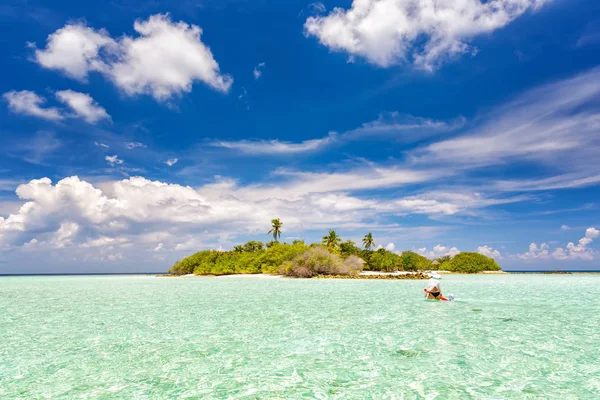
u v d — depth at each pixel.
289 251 63.25
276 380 7.57
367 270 78.31
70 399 6.70
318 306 18.77
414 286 34.47
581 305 18.47
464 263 79.62
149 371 8.23
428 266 77.69
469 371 8.01
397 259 77.31
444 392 6.83
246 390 7.04
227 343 10.70
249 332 12.19
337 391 6.94
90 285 45.41
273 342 10.76
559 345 10.10
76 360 9.12
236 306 19.22
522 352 9.41
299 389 7.06
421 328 12.52
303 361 8.87
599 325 12.91
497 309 17.03
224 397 6.69
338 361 8.83
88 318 15.57
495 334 11.48
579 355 9.12
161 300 23.05
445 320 14.07
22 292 32.19
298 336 11.49
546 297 22.72
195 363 8.78
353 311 16.75
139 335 11.92
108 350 10.03
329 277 54.91
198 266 80.94
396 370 8.12
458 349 9.76
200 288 34.91
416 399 6.52
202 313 16.67
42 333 12.38
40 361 9.06
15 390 7.17
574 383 7.24
